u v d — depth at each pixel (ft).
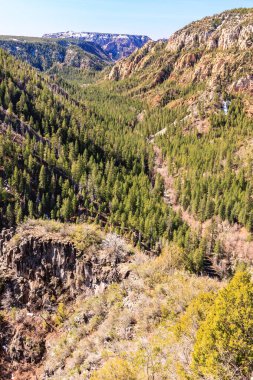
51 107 578.66
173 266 140.36
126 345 97.71
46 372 129.49
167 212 373.61
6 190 342.44
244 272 62.85
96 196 399.24
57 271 208.13
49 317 193.26
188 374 63.57
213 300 79.15
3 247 264.31
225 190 412.57
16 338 181.57
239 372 55.42
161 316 102.99
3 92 545.44
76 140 476.95
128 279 144.66
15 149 394.11
